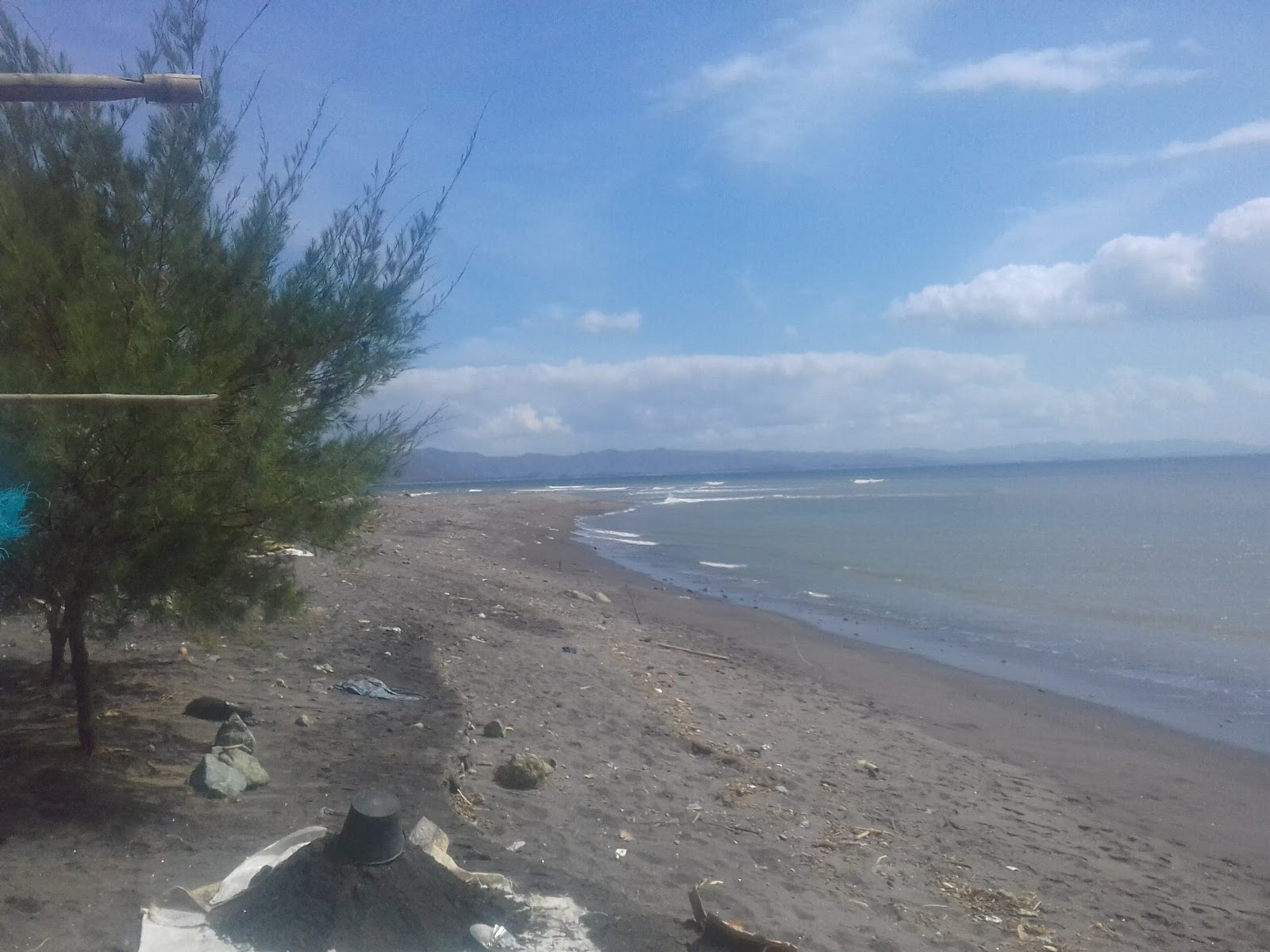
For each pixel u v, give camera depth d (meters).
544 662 11.70
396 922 4.32
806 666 14.50
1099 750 10.76
